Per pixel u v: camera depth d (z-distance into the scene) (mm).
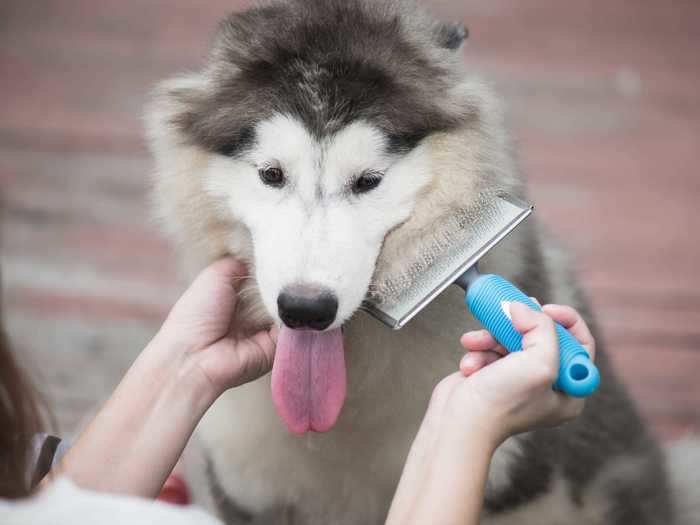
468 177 2320
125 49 6652
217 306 2160
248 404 2592
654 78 6469
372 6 2471
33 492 1602
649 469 3096
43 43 6691
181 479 3133
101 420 2004
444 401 1784
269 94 2279
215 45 2561
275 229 2207
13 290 4520
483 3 7449
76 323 4316
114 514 1497
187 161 2436
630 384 4051
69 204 5188
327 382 2176
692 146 5805
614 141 5828
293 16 2410
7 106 6004
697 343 4293
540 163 5586
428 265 2178
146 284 4625
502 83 6289
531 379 1662
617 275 4738
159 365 2078
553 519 2793
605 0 7617
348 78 2270
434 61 2443
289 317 2092
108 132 5809
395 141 2268
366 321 2414
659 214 5207
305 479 2746
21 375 1587
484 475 1678
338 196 2246
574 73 6477
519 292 1922
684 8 7488
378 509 2809
